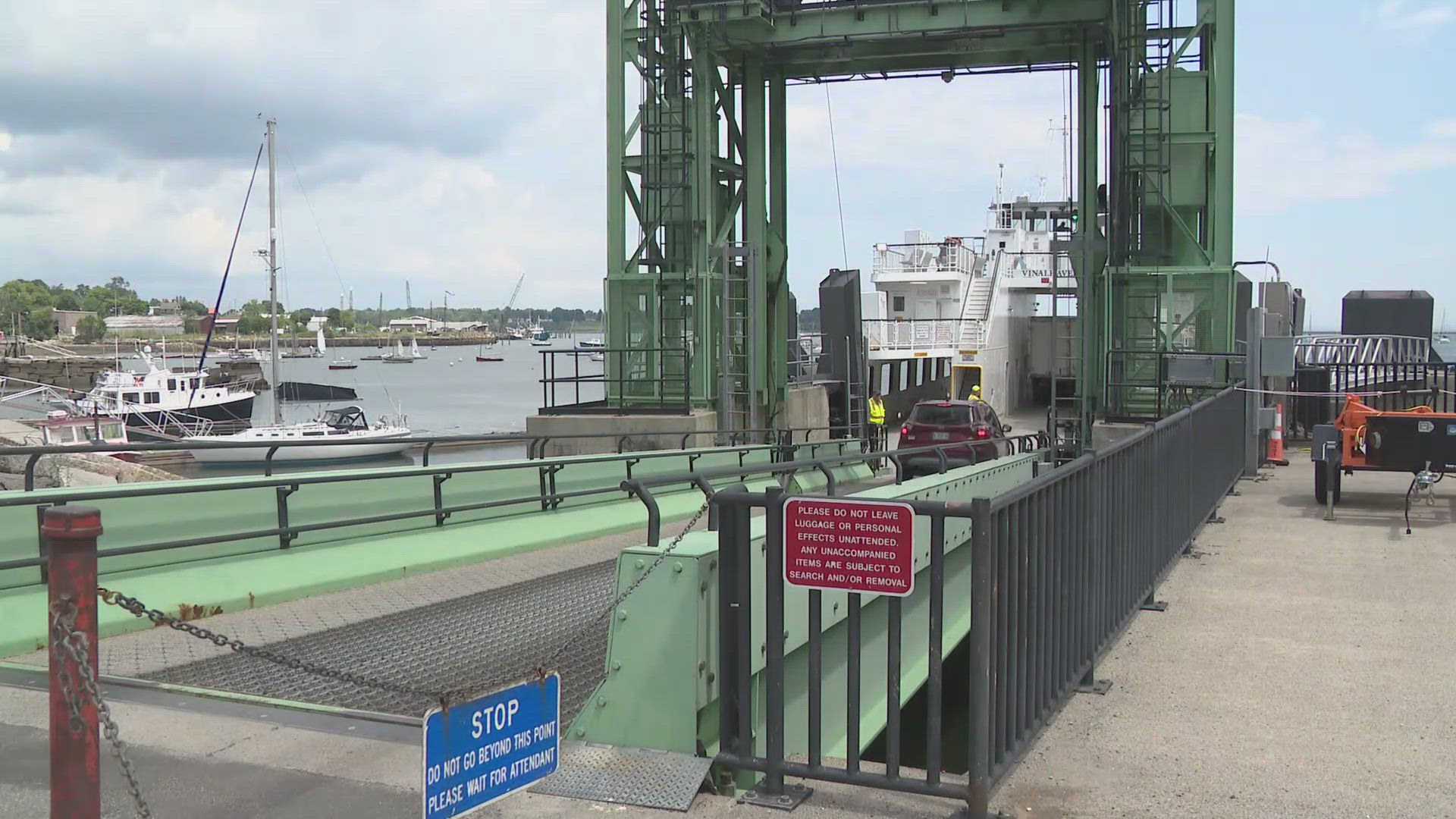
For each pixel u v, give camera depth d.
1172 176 24.09
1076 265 23.36
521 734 4.48
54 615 3.36
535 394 120.06
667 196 26.08
